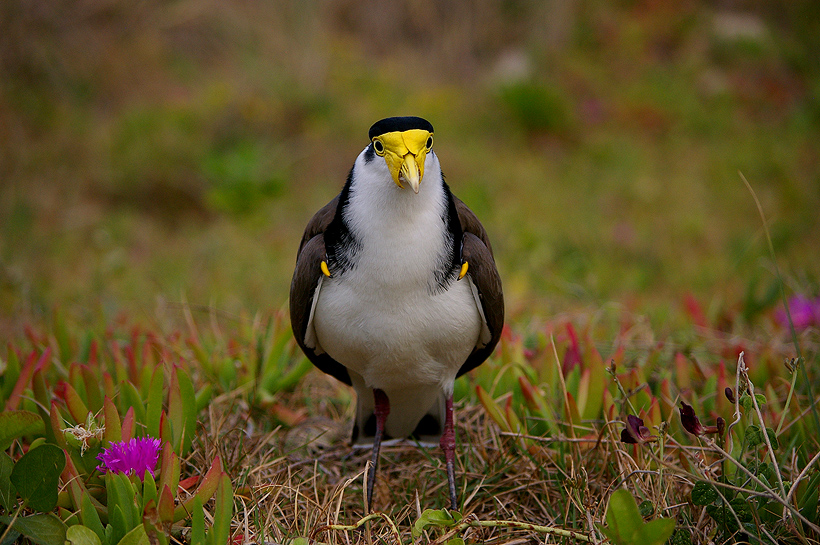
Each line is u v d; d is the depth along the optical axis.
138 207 16.09
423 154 5.66
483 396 6.71
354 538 6.00
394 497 6.57
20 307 10.57
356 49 21.95
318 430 7.63
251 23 20.64
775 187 17.08
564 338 8.22
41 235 14.27
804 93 21.70
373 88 20.25
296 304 6.38
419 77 21.53
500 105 19.94
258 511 5.92
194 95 19.09
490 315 6.36
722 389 6.87
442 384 6.62
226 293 11.85
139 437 6.43
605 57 22.84
